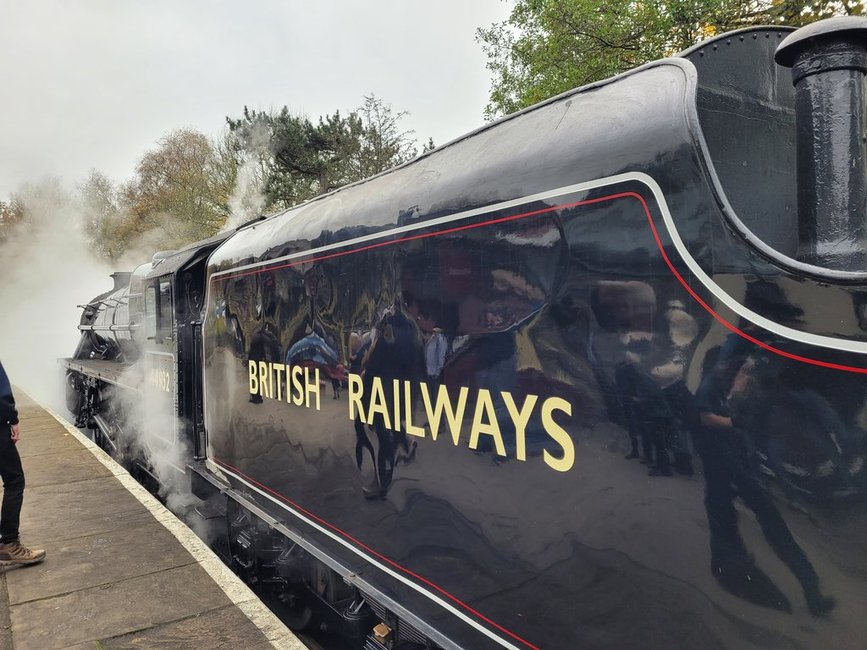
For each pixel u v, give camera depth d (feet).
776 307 4.27
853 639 3.92
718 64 6.02
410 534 7.95
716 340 4.60
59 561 13.92
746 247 4.44
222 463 14.83
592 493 5.49
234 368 13.75
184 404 17.78
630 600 5.20
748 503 4.42
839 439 3.97
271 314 11.80
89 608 11.78
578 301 5.63
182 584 12.71
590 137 5.68
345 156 81.10
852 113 4.69
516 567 6.31
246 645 10.41
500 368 6.46
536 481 6.04
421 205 7.64
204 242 17.67
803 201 4.91
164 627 11.05
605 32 31.09
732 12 27.99
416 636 8.29
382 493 8.50
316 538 10.47
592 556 5.50
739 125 6.08
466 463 6.93
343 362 9.34
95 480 20.34
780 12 24.54
